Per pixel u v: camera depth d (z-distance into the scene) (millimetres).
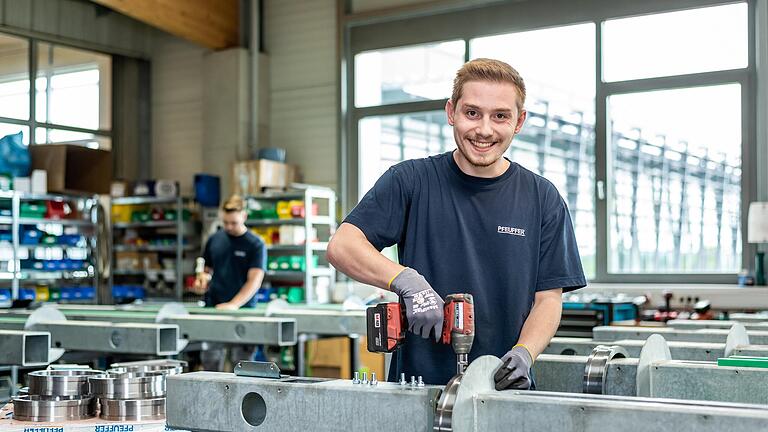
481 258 2059
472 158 1943
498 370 1674
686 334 3246
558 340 2965
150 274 10539
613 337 3354
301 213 9102
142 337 3961
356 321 4711
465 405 1547
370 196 2082
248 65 10016
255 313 5160
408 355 2043
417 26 9188
